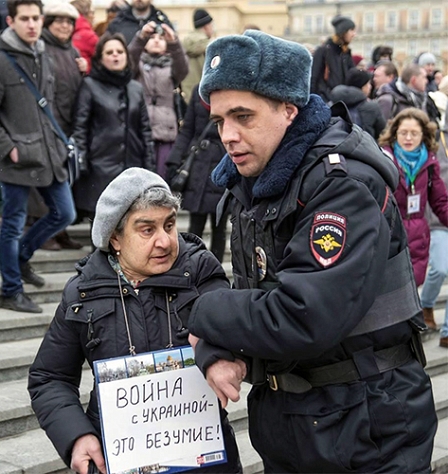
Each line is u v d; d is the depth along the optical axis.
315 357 2.01
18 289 4.93
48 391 2.41
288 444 2.16
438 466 4.23
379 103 7.65
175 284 2.38
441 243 5.72
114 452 2.22
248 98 2.03
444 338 5.68
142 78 6.33
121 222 2.35
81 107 5.66
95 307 2.37
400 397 2.10
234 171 2.26
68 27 5.77
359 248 1.95
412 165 5.38
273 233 2.10
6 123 4.90
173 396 2.29
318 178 2.02
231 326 1.96
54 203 5.12
